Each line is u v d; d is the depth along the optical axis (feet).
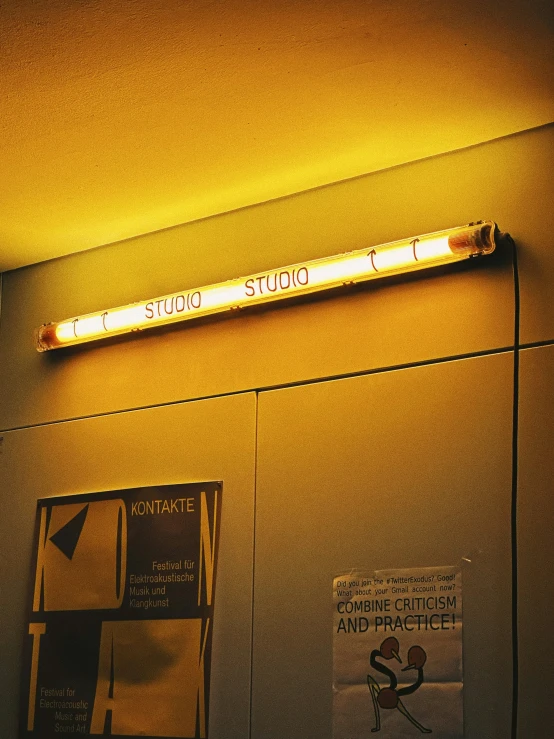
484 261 7.16
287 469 7.66
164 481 8.30
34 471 9.13
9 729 8.40
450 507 6.84
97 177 7.95
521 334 6.88
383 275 7.47
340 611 7.08
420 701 6.59
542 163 7.13
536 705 6.16
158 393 8.57
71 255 9.53
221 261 8.52
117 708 7.88
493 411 6.85
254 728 7.20
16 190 8.16
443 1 5.81
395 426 7.24
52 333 9.06
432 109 6.97
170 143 7.42
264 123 7.14
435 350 7.22
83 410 9.00
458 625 6.59
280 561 7.48
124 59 6.37
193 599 7.82
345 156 7.64
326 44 6.23
